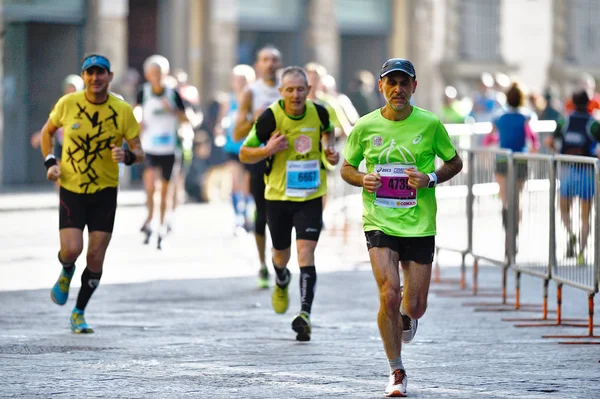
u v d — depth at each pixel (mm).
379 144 18984
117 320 26109
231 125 44188
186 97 52812
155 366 20672
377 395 18344
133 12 69000
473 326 25734
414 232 18797
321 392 18531
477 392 18625
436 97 81938
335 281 33281
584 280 24594
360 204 41656
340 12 77375
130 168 66875
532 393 18547
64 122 23609
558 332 24953
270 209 24734
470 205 30969
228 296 30031
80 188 23625
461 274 34500
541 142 50125
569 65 87750
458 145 49562
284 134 24297
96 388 18766
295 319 23312
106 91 23641
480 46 84062
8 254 38719
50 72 65062
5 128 64000
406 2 80188
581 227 25031
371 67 80375
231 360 21344
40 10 63250
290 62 75188
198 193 59812
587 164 24969
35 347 22547
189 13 69812
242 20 72250
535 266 27094
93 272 24156
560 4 87438
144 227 41625
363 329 25125
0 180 62969
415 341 23750
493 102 64500
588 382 19469
